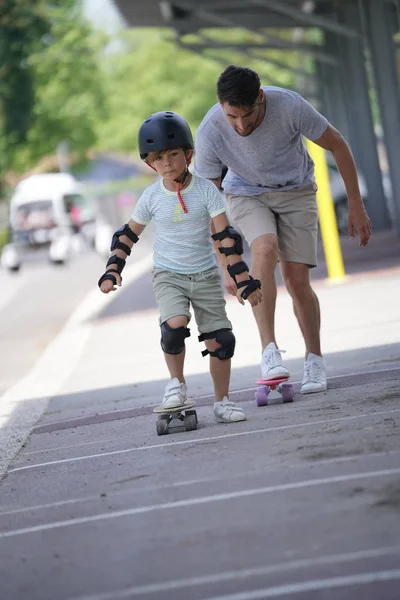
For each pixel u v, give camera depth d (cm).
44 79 11650
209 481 1079
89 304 4009
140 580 822
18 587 852
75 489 1151
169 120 1315
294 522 902
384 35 4412
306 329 1556
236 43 6031
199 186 1343
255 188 1520
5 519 1072
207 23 5925
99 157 17962
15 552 948
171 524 953
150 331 2912
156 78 15712
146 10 5662
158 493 1067
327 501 945
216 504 991
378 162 5238
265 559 826
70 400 1942
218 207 1334
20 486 1217
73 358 2583
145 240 9556
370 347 1972
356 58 5147
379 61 4444
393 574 758
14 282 6050
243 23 5884
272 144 1465
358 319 2450
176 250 1349
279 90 1452
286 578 780
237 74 1390
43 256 6900
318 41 7069
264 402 1498
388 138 4528
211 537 898
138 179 17000
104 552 906
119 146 16588
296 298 1552
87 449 1391
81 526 998
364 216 1516
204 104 15362
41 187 7062
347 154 1488
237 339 2434
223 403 1399
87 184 15438
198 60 15525
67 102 12119
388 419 1243
